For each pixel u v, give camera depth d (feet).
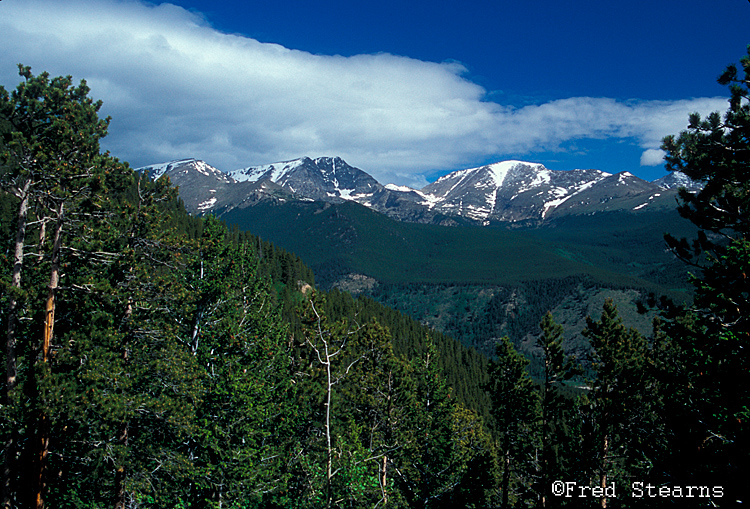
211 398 87.04
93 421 69.00
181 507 81.41
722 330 57.26
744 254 55.11
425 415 139.44
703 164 57.47
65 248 70.95
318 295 113.39
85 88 75.56
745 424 53.88
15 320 66.39
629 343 121.70
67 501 77.36
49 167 67.82
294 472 98.48
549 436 140.97
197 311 104.63
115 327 76.79
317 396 110.42
